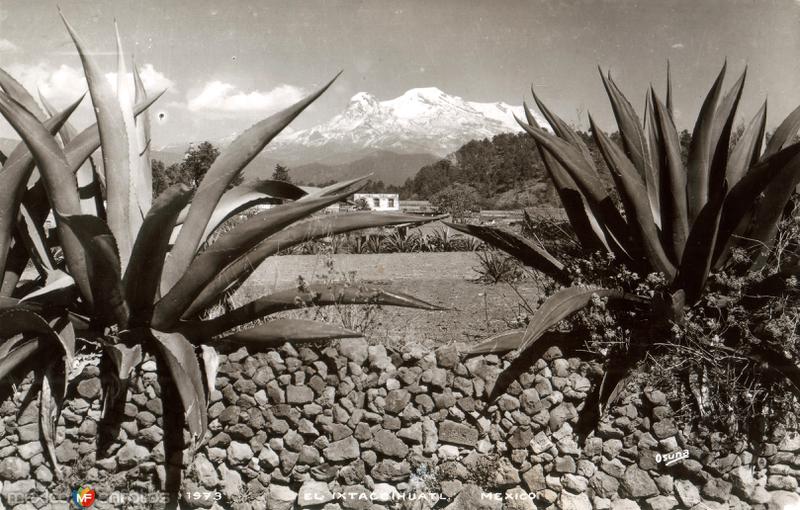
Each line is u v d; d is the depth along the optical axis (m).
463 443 4.54
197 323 4.81
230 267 4.73
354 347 4.63
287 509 4.61
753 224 4.62
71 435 4.73
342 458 4.57
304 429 4.61
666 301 4.52
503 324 5.98
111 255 4.21
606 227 4.90
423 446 4.57
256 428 4.67
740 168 5.02
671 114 5.11
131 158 5.14
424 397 4.57
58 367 4.64
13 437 4.71
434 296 7.59
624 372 4.48
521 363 4.58
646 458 4.48
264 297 4.71
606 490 4.48
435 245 17.47
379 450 4.55
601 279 4.92
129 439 4.72
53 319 4.77
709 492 4.48
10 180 4.54
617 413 4.52
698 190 4.79
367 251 16.03
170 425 4.70
